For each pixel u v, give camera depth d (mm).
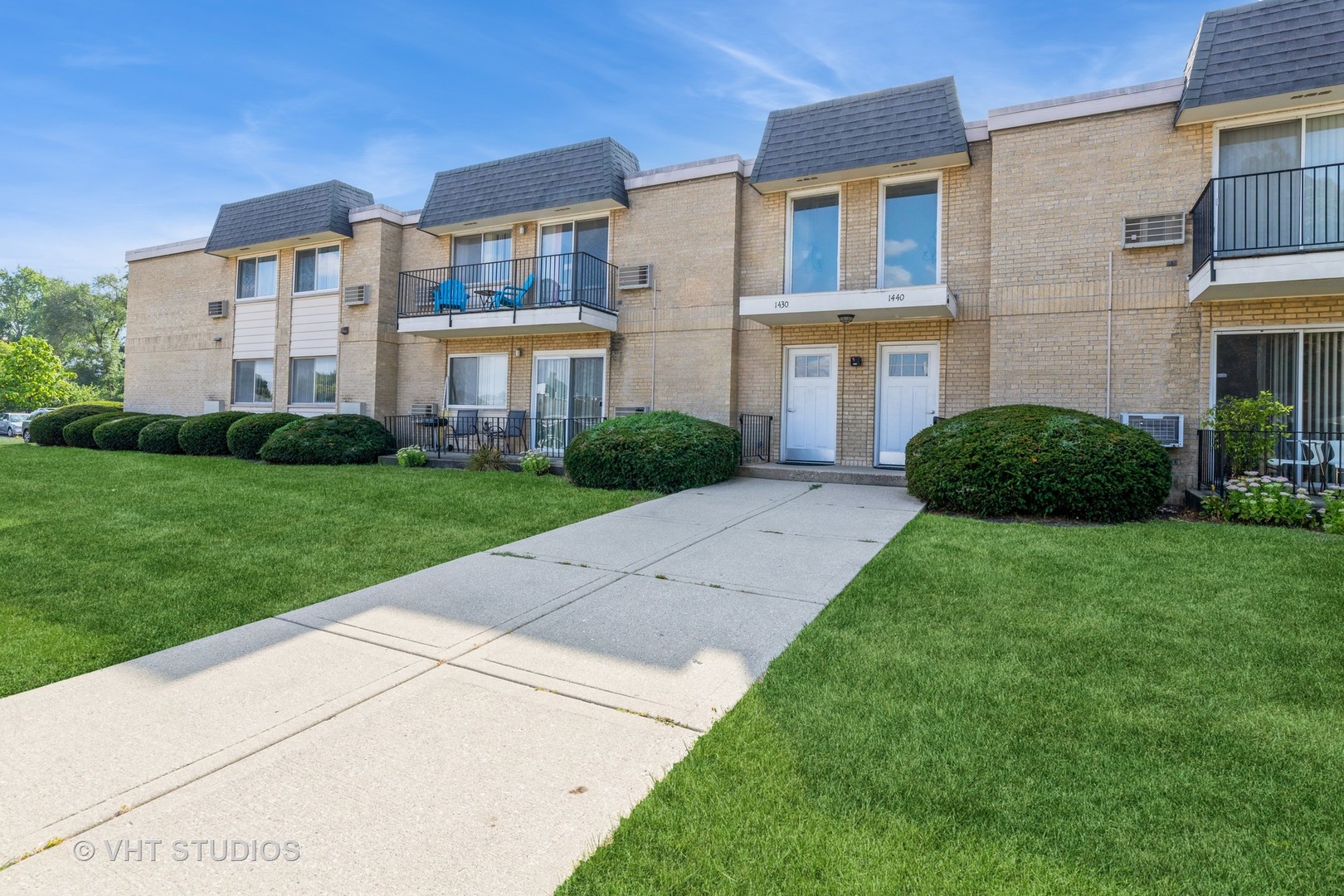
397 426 15500
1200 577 5203
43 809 2428
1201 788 2529
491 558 6090
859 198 11453
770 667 3686
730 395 12203
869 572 5410
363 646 4031
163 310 18781
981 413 8789
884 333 11406
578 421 13539
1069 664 3689
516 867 2133
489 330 13711
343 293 15625
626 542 6672
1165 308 9219
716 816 2377
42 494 9008
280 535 6793
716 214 12375
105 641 4051
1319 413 8555
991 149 10602
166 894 2002
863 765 2701
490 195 14117
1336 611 4461
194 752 2824
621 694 3398
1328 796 2473
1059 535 6656
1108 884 2037
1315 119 8648
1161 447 7797
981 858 2154
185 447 15141
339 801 2490
